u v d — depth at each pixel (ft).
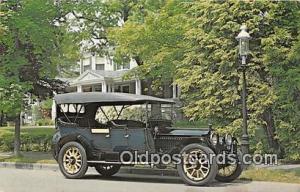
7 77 65.31
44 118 162.91
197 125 61.67
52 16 68.69
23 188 41.50
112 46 90.84
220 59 58.90
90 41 89.81
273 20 57.57
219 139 44.42
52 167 59.26
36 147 78.43
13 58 65.05
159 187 42.29
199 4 61.36
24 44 67.56
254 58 56.39
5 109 63.36
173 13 74.79
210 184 43.68
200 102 59.11
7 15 61.36
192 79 60.03
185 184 43.88
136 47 76.38
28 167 61.05
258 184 43.55
